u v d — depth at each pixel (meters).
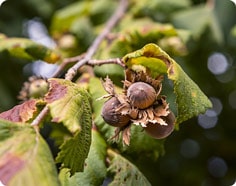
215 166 0.86
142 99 0.30
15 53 0.48
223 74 0.76
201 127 0.80
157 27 0.49
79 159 0.29
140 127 0.37
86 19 0.66
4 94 0.70
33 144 0.25
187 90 0.31
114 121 0.31
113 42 0.48
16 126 0.26
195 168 0.83
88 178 0.35
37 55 0.47
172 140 0.77
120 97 0.31
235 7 0.69
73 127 0.27
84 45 0.62
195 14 0.65
